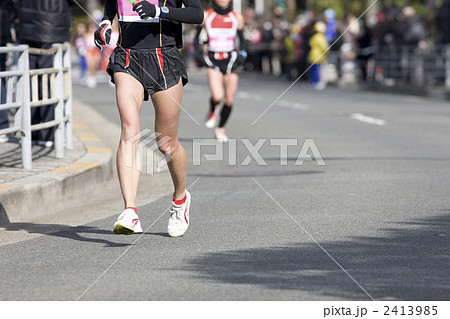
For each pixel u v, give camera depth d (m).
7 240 12.49
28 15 18.64
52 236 12.73
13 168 16.22
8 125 19.72
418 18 50.00
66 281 10.12
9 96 16.02
